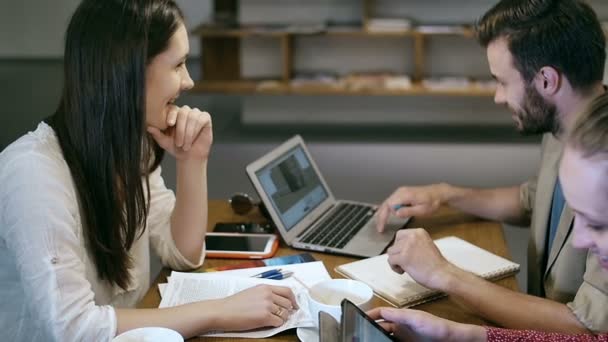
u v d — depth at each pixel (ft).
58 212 4.55
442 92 19.03
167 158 16.81
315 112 21.01
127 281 5.37
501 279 5.41
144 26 4.68
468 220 6.67
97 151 4.81
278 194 6.34
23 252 4.47
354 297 4.51
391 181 15.89
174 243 5.66
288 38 19.48
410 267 4.97
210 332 4.56
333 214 6.81
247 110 21.03
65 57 4.77
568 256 5.32
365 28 19.39
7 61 29.71
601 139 3.14
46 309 4.42
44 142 4.76
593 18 5.29
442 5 20.17
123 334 3.91
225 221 6.66
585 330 4.64
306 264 5.57
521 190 6.69
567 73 5.26
